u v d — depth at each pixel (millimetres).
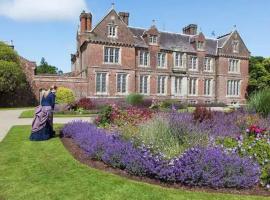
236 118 15188
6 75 39938
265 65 60125
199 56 52938
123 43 45406
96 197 6707
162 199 6578
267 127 12633
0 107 41000
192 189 7328
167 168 7664
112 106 16859
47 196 6805
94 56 43688
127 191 7008
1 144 12164
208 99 53812
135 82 46906
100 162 9414
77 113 29484
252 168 7648
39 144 12000
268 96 17016
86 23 47906
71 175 8133
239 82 56562
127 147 8984
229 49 55406
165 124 10078
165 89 49812
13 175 8242
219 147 8875
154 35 48750
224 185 7402
